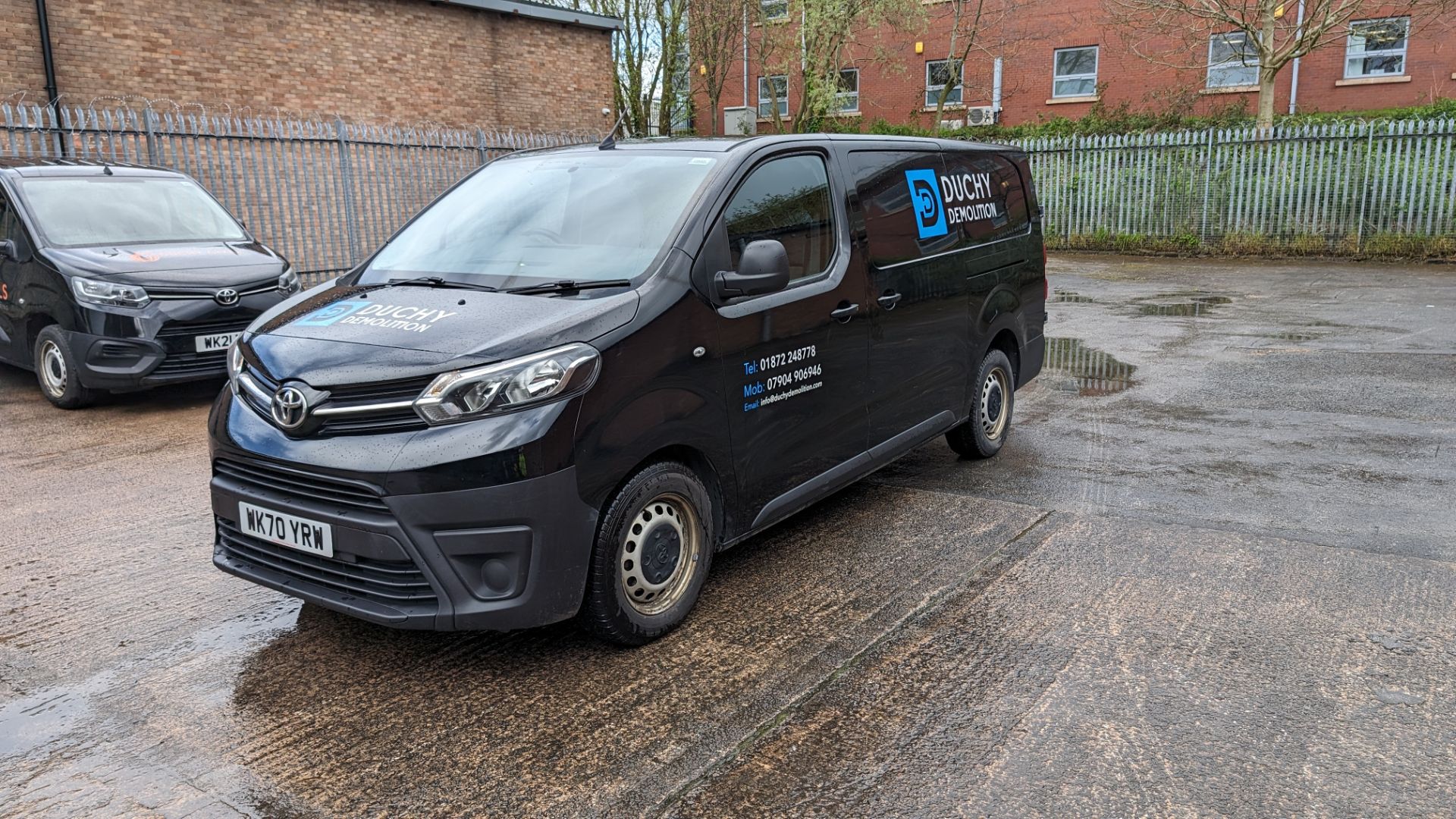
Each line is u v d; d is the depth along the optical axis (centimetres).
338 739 301
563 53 1953
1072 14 2444
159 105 1401
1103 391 775
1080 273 1593
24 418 727
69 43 1310
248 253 808
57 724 311
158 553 456
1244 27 1797
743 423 385
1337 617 370
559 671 342
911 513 500
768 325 393
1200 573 415
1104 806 261
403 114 1698
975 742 293
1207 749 286
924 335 503
